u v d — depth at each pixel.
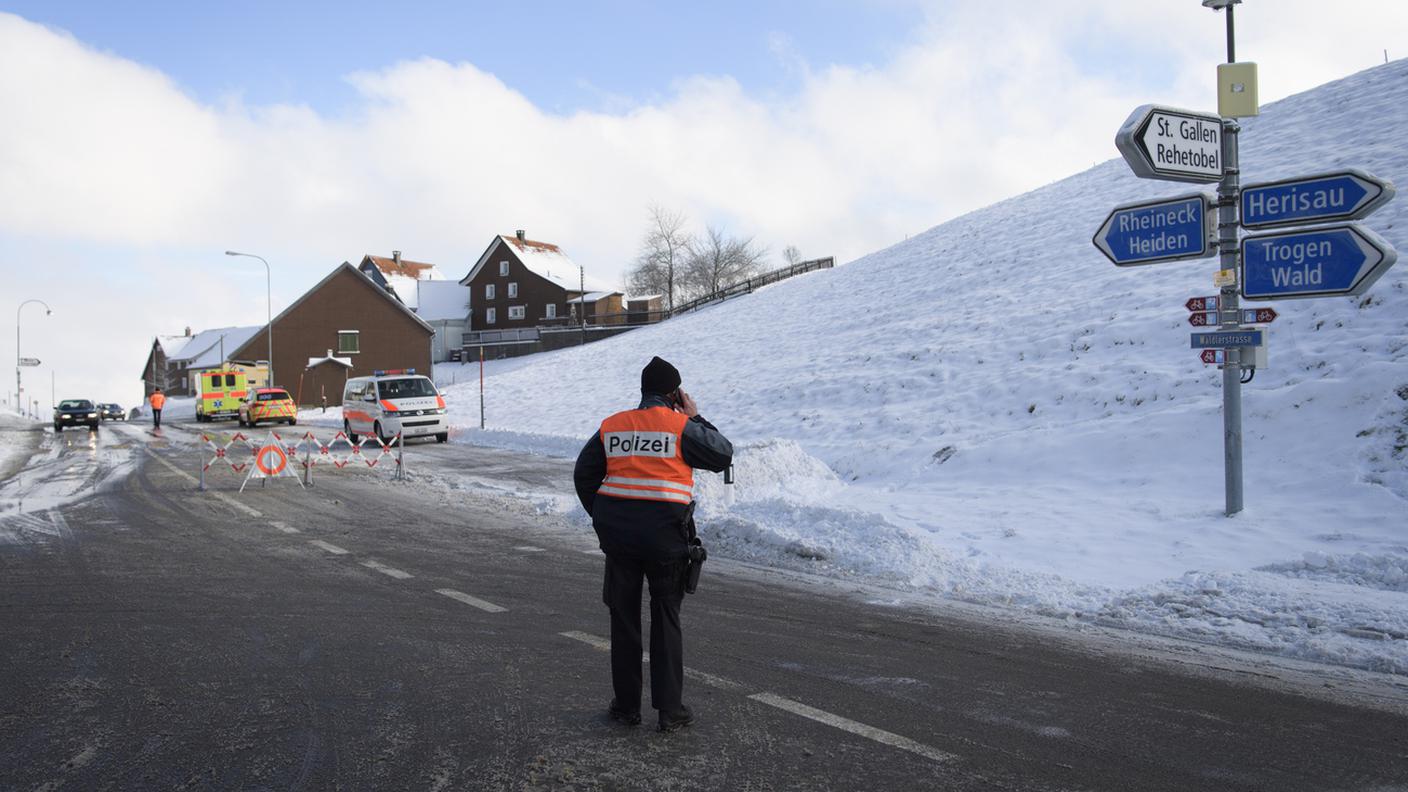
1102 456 12.98
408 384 26.78
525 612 7.35
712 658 6.06
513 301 81.06
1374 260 8.67
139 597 7.90
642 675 5.34
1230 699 5.21
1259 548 8.74
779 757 4.38
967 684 5.50
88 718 4.96
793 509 10.91
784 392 23.28
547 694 5.32
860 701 5.19
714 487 14.02
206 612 7.36
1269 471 10.96
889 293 33.19
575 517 12.65
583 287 71.81
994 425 16.17
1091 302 21.31
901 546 9.27
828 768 4.25
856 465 15.88
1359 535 8.70
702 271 92.44
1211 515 9.96
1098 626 6.86
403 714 5.00
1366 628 6.32
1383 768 4.24
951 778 4.13
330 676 5.68
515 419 32.50
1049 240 30.12
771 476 14.73
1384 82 28.03
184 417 58.78
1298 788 4.04
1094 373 16.62
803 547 9.59
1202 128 9.73
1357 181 8.79
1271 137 27.78
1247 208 9.55
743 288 67.81
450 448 24.88
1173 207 10.02
